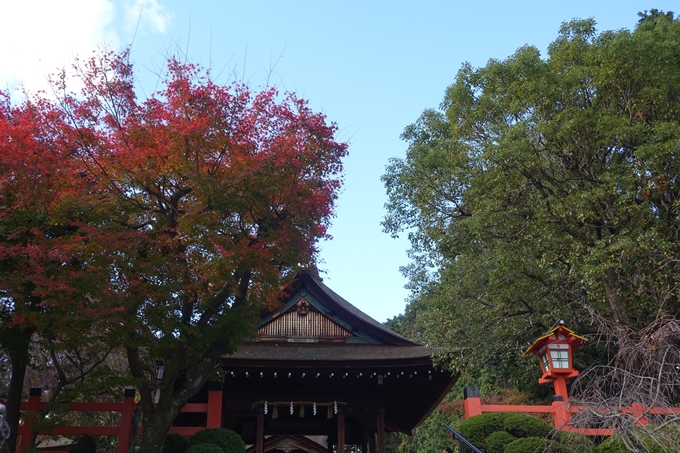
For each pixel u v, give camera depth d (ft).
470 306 58.03
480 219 49.52
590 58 48.60
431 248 61.72
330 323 58.85
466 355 55.31
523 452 32.19
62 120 36.29
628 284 48.01
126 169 36.27
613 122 44.73
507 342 56.65
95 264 34.71
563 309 54.03
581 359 60.90
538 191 50.98
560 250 49.03
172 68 37.32
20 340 38.27
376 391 55.77
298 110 39.81
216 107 36.73
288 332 57.93
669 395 27.17
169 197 39.70
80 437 42.45
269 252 36.09
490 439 35.06
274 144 37.27
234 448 40.06
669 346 25.80
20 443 40.75
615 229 48.06
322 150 39.42
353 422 73.87
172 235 38.19
